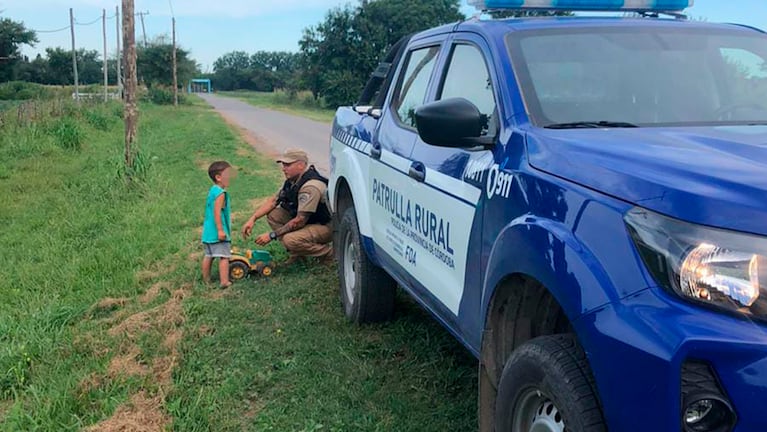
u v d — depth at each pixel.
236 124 29.92
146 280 6.25
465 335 2.96
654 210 1.86
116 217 9.00
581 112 2.76
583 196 2.11
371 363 4.20
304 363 4.22
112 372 4.22
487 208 2.66
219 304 5.38
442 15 57.16
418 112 2.70
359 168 4.63
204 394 3.89
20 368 4.33
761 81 3.07
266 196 10.34
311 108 56.06
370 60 55.44
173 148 18.11
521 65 2.92
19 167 13.95
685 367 1.71
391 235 3.94
